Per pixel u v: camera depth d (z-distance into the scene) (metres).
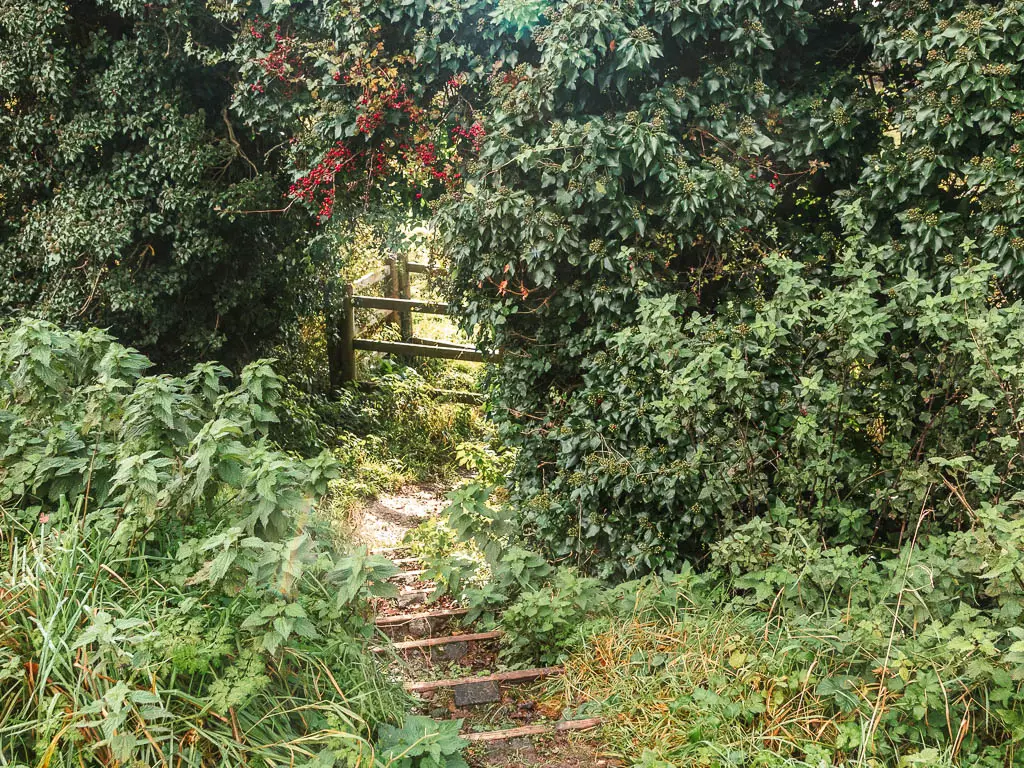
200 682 2.68
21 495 3.27
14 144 6.36
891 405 3.87
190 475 2.90
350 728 2.73
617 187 4.62
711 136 4.79
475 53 5.22
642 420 4.53
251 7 5.94
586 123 4.67
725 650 3.30
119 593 2.83
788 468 3.83
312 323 9.25
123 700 2.29
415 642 3.92
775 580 3.32
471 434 9.41
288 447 7.56
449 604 4.59
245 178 6.82
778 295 4.06
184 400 3.31
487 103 5.11
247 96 6.05
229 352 7.65
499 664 3.75
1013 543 2.58
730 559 3.54
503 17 4.74
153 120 6.39
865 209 4.65
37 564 2.71
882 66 4.96
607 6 4.48
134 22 6.28
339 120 5.46
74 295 6.41
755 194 4.77
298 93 5.89
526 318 5.23
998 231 4.17
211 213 6.63
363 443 8.49
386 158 5.66
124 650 2.51
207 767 2.47
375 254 9.72
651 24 4.68
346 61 5.43
